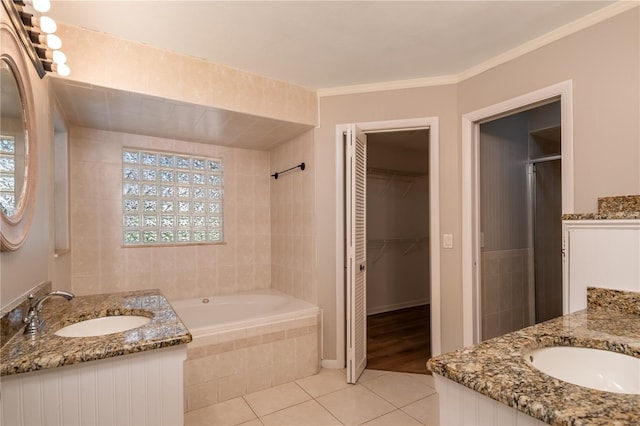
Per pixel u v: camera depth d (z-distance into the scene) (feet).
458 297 8.59
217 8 5.92
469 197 8.41
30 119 4.85
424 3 5.83
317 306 9.47
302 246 10.17
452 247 8.68
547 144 11.37
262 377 8.23
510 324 9.91
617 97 5.78
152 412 3.83
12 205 4.29
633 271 4.69
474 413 2.78
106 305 5.51
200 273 10.79
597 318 4.51
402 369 9.21
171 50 7.38
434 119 8.84
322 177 9.58
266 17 6.21
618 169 5.76
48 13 6.00
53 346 3.64
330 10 6.01
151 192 10.22
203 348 7.57
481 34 6.83
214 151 11.18
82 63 6.47
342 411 7.15
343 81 9.07
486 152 9.39
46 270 5.90
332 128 9.50
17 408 3.25
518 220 10.44
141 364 3.78
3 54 3.90
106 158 9.49
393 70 8.43
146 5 5.81
